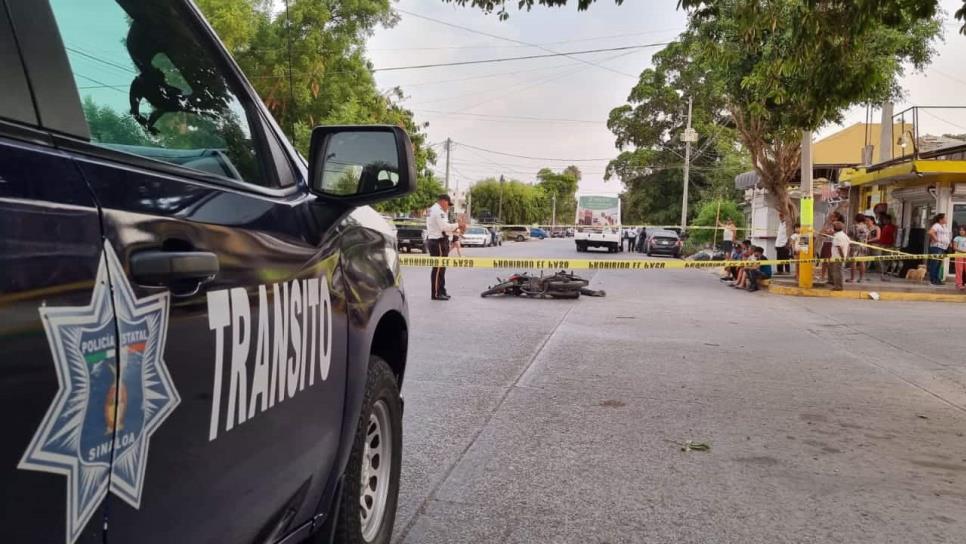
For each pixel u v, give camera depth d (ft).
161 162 5.95
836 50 27.14
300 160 8.98
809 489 14.38
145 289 4.98
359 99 86.48
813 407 20.71
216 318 5.81
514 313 38.70
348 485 9.25
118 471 4.68
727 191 136.15
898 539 12.21
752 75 47.09
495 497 13.66
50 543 4.13
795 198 82.64
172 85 6.59
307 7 77.15
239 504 6.29
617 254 113.60
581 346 29.50
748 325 36.81
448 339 30.19
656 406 20.36
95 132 5.35
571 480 14.60
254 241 6.64
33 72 4.65
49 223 4.28
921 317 40.98
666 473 15.11
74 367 4.29
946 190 59.06
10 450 3.85
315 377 7.85
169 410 5.20
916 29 55.67
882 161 68.59
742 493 14.10
